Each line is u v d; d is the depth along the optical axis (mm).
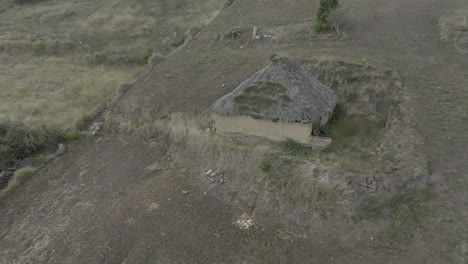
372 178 13180
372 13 24453
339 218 12781
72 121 20547
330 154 14656
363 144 15234
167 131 17844
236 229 13180
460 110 15828
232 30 25500
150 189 15266
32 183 16672
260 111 15172
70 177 16781
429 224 12117
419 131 15070
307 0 28672
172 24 32250
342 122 16547
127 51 28141
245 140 16109
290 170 14086
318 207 13070
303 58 20422
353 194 13047
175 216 13914
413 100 16531
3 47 29250
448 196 12703
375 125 16234
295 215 13203
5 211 15445
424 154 14016
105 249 13094
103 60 26703
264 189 14031
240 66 22141
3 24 33594
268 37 24047
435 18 22797
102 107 21328
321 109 15273
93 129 19531
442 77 17828
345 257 11836
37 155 18375
